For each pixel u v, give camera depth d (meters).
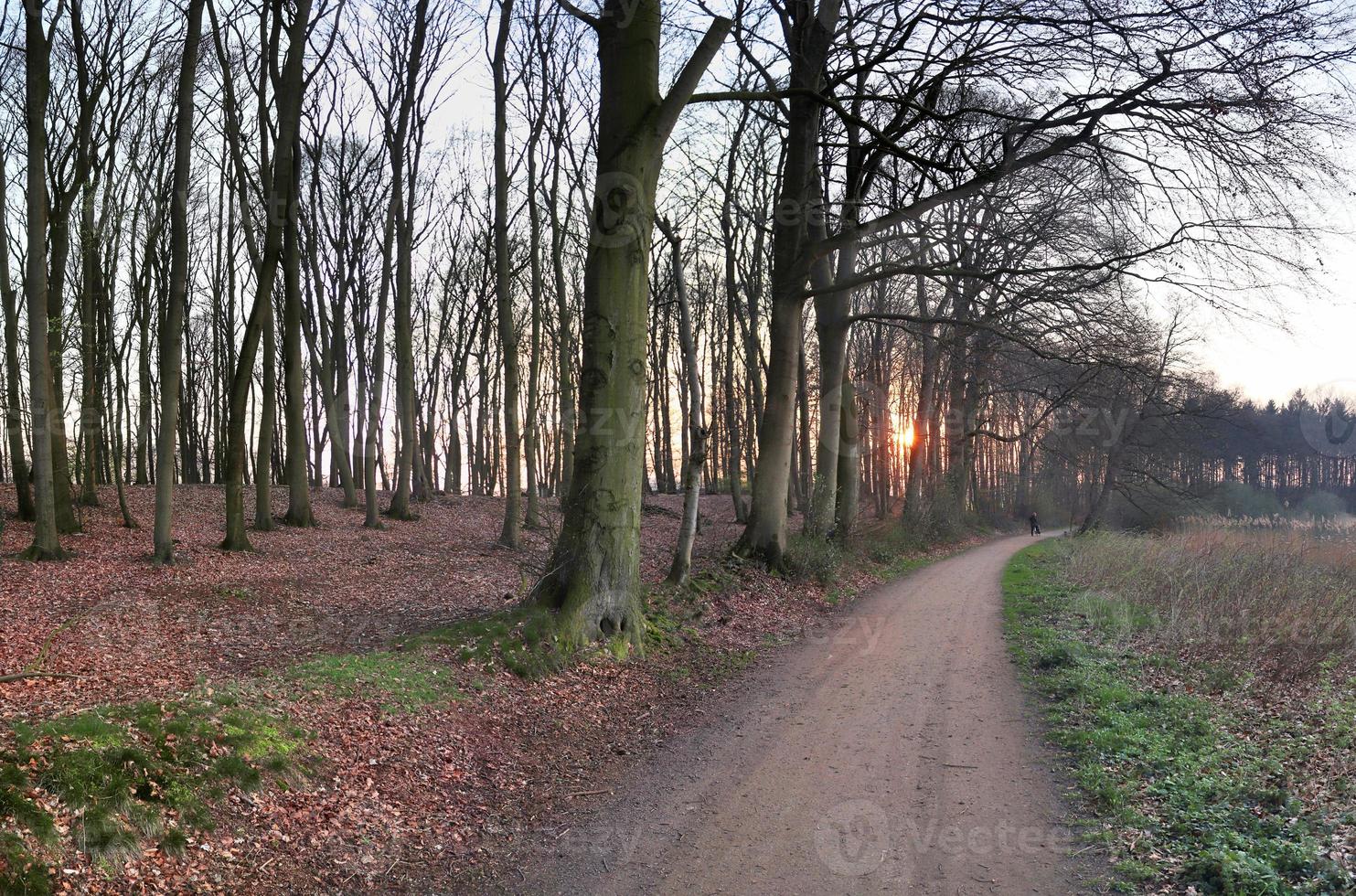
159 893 4.49
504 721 7.78
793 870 5.15
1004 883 4.89
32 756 4.84
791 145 17.05
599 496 10.39
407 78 22.47
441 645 8.87
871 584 19.31
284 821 5.37
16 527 17.33
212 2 17.28
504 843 5.67
